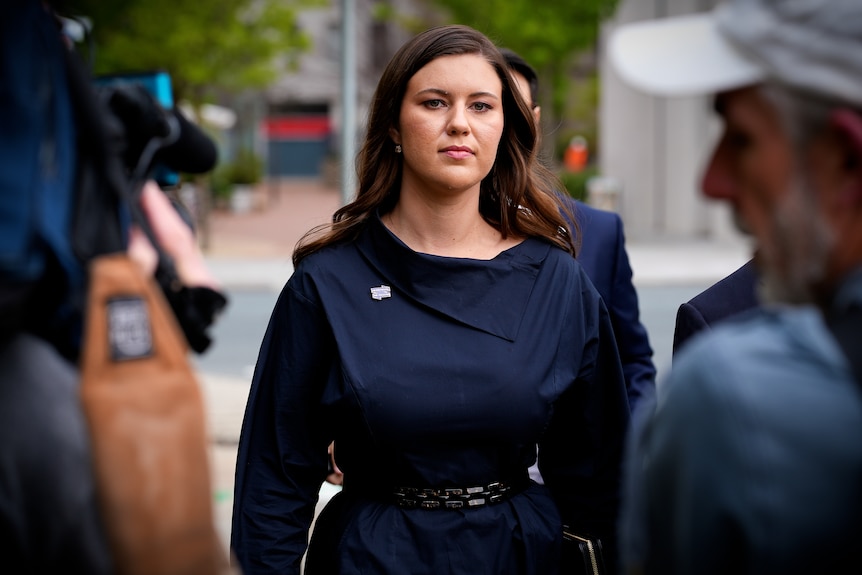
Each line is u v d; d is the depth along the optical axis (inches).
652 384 201.3
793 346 75.4
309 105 3245.6
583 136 1946.4
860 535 71.4
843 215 75.1
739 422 73.2
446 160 145.3
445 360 140.9
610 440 154.6
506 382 140.4
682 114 1182.3
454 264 145.3
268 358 152.3
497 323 144.3
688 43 79.9
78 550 84.4
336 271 148.9
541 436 146.3
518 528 142.2
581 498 156.0
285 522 149.0
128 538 84.6
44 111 85.7
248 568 147.2
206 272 101.0
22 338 87.4
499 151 156.9
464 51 147.9
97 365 85.1
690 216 1190.3
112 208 91.0
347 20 636.7
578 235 170.4
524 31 1125.1
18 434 84.7
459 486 141.6
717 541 75.3
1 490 84.4
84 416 84.9
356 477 147.5
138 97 97.0
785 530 72.0
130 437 84.7
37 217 83.2
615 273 203.0
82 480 84.7
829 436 71.8
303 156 3287.4
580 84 1946.4
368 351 142.6
